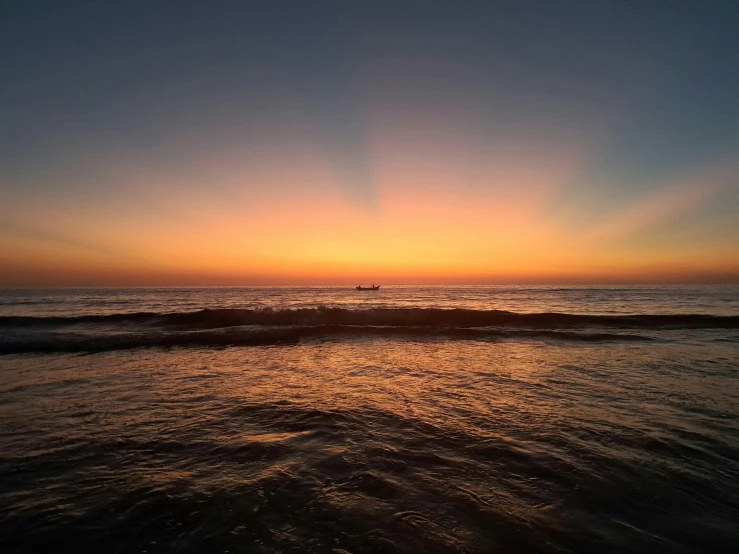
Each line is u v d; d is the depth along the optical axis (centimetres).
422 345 1229
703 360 971
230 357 1005
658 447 441
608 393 666
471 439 462
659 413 561
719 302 3984
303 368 872
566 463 398
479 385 722
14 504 316
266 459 405
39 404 591
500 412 564
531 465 394
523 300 4656
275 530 283
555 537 279
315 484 351
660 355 1044
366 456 414
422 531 283
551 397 642
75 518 296
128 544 267
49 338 1181
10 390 670
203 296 6047
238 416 542
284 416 543
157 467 385
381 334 1445
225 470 379
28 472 373
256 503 319
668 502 329
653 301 4259
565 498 331
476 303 4059
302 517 299
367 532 281
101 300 4750
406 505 317
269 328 1487
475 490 343
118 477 364
